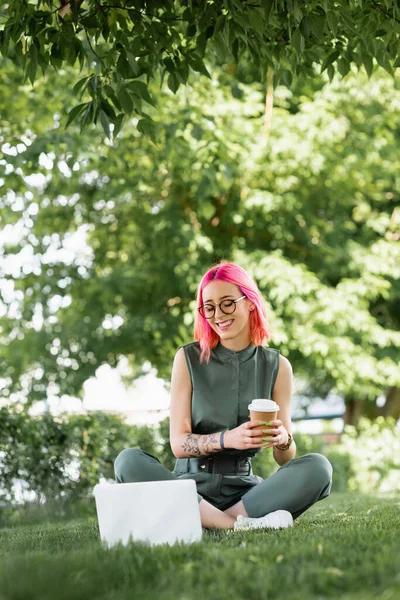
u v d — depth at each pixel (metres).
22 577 2.22
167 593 2.11
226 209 12.65
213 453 3.72
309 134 11.39
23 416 6.84
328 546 2.54
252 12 4.23
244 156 10.95
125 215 12.77
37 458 6.95
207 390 3.83
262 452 9.00
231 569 2.26
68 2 4.46
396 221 13.22
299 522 3.86
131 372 13.89
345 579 2.11
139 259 13.13
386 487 11.66
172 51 4.70
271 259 11.99
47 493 7.01
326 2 4.23
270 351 3.95
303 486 3.62
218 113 9.96
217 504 3.76
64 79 8.84
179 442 3.74
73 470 7.32
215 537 3.15
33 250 12.91
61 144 8.46
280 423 3.54
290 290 11.63
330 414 20.44
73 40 4.42
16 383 12.97
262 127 11.45
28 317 12.99
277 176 11.99
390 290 13.61
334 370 12.48
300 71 5.29
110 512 3.13
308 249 13.06
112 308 13.30
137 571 2.34
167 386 12.15
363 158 12.21
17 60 4.56
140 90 4.39
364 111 12.03
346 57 4.96
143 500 3.13
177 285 12.91
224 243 13.02
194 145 9.30
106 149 9.65
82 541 3.45
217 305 3.78
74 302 13.38
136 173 10.28
